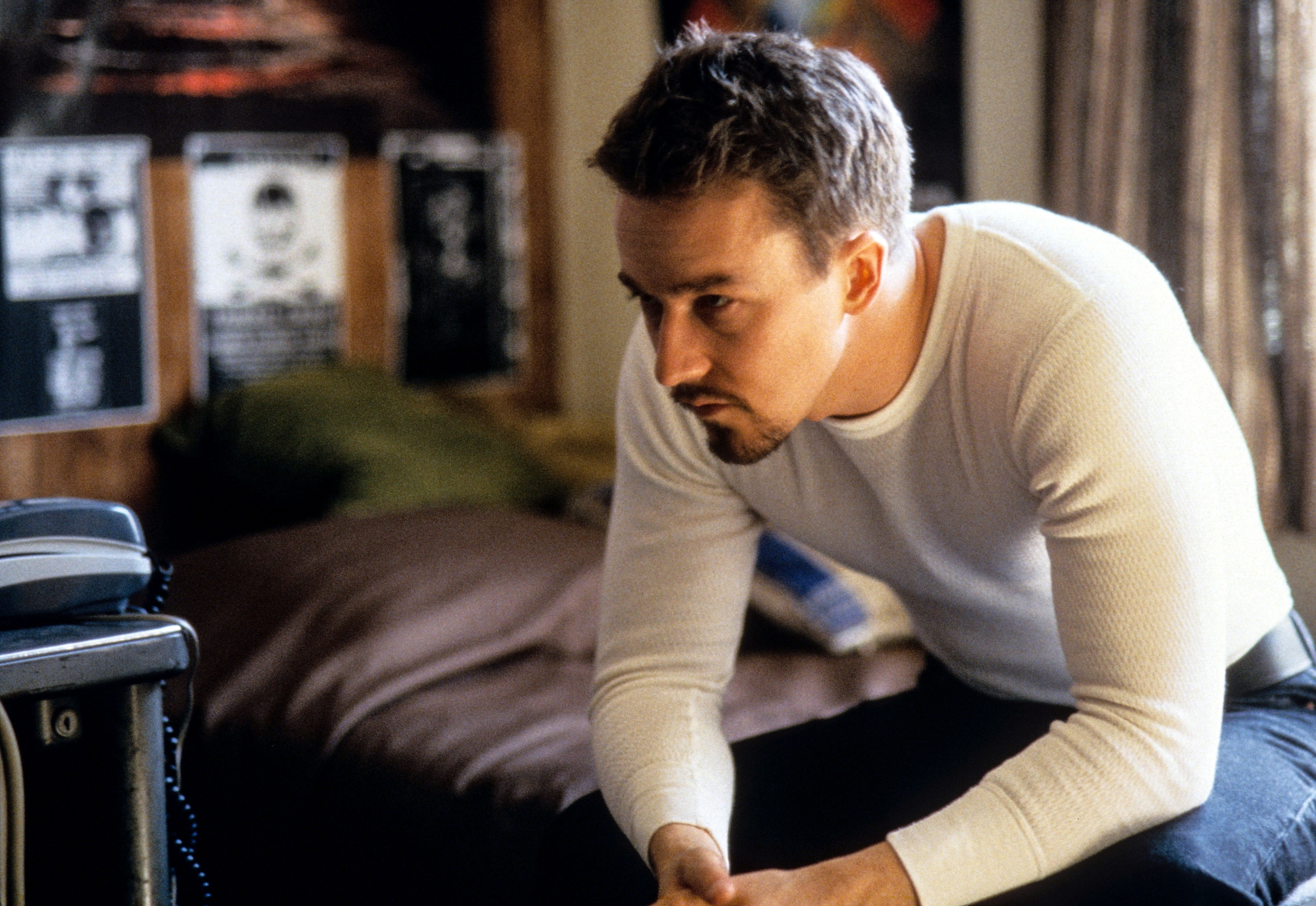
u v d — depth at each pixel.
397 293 3.43
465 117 3.52
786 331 1.03
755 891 1.05
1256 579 1.27
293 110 3.19
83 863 1.12
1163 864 1.04
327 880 1.83
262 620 2.10
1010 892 1.10
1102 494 1.04
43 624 1.12
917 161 3.09
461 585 2.20
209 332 3.10
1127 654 1.04
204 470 2.99
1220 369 2.48
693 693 1.29
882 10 3.08
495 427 3.26
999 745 1.33
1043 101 2.74
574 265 3.81
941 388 1.15
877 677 2.12
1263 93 2.42
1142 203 2.55
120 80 2.91
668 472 1.29
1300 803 1.16
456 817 1.71
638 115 1.01
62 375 2.88
